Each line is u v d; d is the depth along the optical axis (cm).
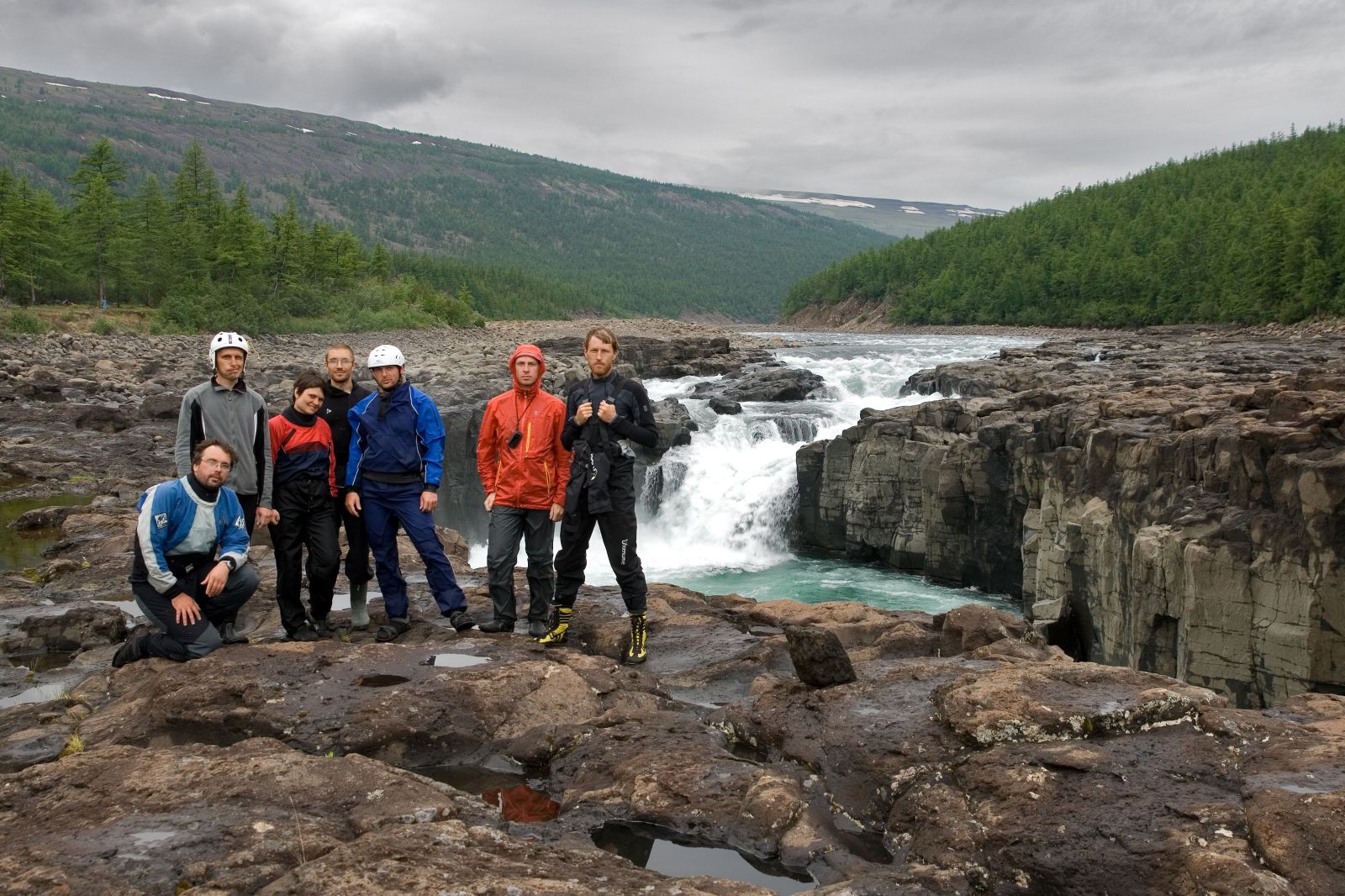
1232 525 1362
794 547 2791
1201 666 1378
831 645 640
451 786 555
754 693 677
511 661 724
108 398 3319
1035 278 11325
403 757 602
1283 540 1295
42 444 2502
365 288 9169
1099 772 473
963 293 12544
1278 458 1331
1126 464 1670
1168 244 9550
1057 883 412
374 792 488
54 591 1039
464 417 2816
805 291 17762
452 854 420
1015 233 13450
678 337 5622
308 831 440
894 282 14775
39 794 488
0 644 852
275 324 6569
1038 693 549
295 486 807
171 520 732
